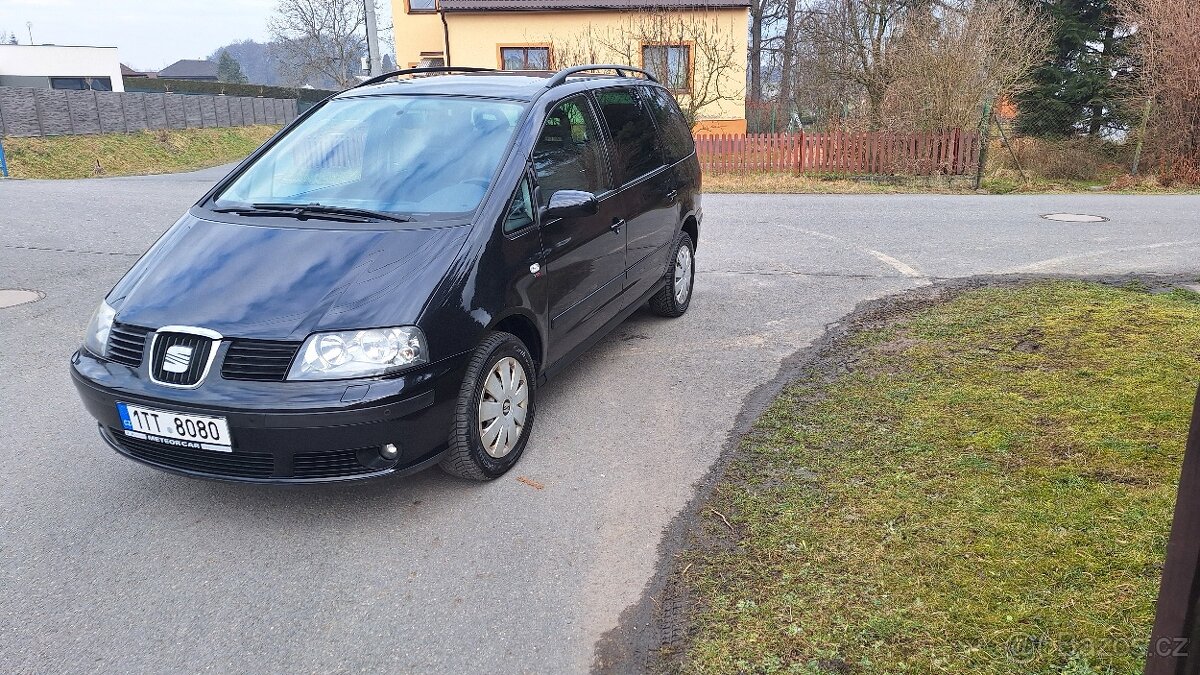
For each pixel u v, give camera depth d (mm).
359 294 3209
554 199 3900
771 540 3033
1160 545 2812
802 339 5613
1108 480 3299
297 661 2543
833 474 3514
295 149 4402
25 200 12430
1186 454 1494
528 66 22062
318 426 2994
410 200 3832
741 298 6785
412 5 26297
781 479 3512
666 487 3574
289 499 3545
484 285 3492
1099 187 16016
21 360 5277
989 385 4441
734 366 5105
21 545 3188
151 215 10867
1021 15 18016
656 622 2658
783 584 2762
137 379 3172
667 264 5844
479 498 3531
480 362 3467
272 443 3025
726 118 21344
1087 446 3613
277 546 3180
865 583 2723
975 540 2914
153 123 33906
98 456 3967
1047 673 2264
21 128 26562
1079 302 6133
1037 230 9891
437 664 2516
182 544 3201
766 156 16906
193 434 3084
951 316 5910
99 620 2744
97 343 3383
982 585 2656
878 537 2984
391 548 3158
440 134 4184
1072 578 2662
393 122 4348
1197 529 1485
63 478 3740
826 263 8102
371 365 3072
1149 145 17172
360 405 3006
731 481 3529
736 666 2395
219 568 3039
